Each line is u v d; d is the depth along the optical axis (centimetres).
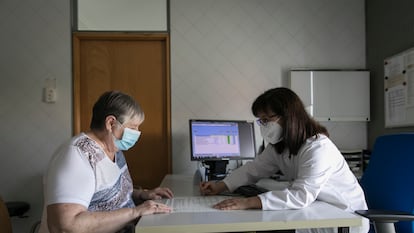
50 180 98
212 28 254
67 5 247
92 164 105
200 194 148
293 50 258
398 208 140
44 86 246
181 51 252
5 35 244
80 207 96
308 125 132
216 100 253
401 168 145
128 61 258
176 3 253
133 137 115
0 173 242
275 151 149
